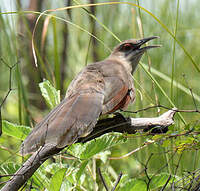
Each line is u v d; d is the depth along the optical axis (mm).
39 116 12523
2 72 11812
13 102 12578
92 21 14109
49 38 14805
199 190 7422
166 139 7508
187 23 14656
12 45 11555
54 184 7609
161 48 13188
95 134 8133
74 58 14242
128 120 8594
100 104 8258
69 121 7672
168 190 7629
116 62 10641
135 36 12852
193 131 7410
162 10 13711
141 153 10234
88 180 9344
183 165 9875
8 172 8227
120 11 14336
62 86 14039
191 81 12141
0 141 10016
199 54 13383
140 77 11891
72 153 8359
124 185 7973
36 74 12234
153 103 11312
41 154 7422
